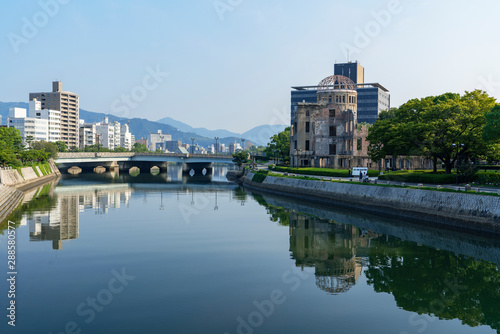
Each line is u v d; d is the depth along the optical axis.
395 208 66.06
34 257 44.03
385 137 87.19
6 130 137.50
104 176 178.25
